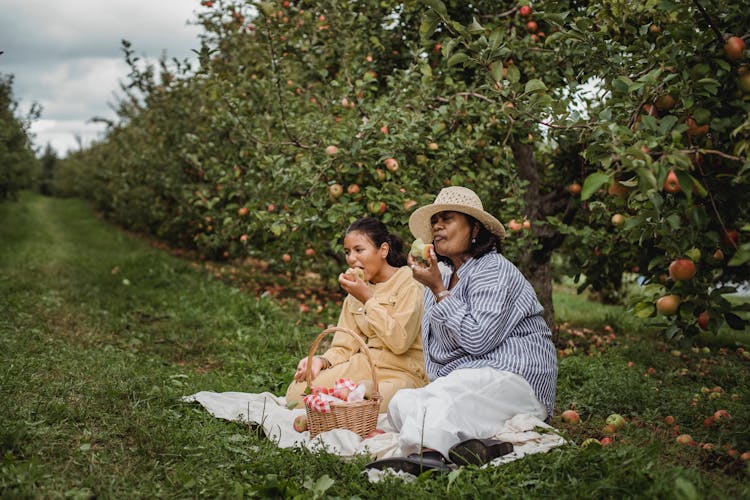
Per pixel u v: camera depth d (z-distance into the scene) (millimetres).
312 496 2760
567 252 7820
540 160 7816
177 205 13492
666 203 3010
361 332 4164
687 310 3082
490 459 3023
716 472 3123
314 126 5570
